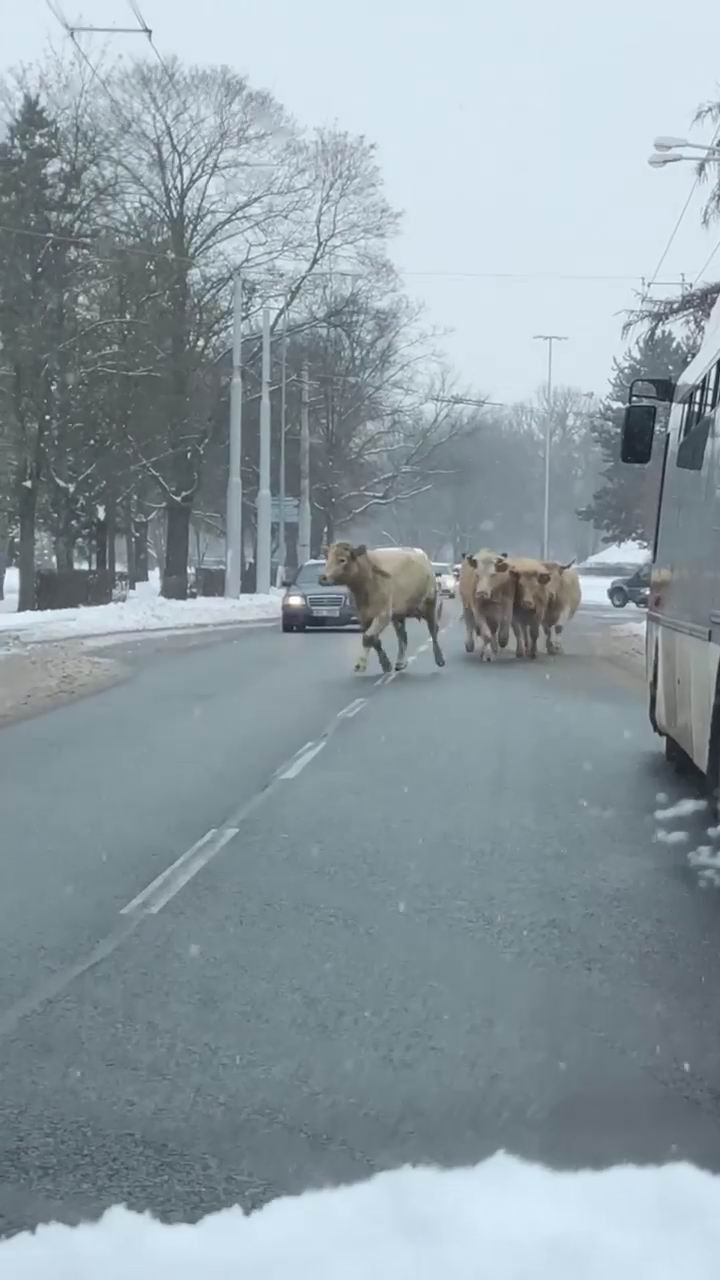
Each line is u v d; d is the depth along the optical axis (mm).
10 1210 4348
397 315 63156
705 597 10234
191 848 9805
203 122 48438
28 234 42000
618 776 12891
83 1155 4766
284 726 16641
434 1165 4637
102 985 6754
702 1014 6289
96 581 50031
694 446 11188
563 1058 5719
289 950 7328
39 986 6750
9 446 43406
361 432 71750
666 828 10453
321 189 52062
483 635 26688
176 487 52500
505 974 6891
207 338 50562
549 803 11492
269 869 9156
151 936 7613
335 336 64500
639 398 13836
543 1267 3885
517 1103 5227
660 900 8312
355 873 9039
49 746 15047
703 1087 5402
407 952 7277
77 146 43375
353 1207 4293
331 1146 4824
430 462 76562
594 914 8008
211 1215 4277
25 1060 5727
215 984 6750
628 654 29109
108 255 44156
